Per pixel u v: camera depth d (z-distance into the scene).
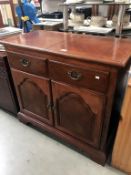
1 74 1.39
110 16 1.61
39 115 1.40
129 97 0.86
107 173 1.16
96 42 1.09
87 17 1.65
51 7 2.20
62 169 1.20
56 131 1.34
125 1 1.15
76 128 1.19
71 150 1.33
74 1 1.31
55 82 1.06
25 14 1.57
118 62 0.76
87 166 1.21
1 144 1.40
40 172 1.18
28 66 1.14
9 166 1.23
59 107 1.18
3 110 1.78
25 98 1.39
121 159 1.11
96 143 1.14
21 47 1.08
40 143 1.39
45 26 1.59
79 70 0.90
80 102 1.02
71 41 1.13
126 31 1.36
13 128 1.55
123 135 1.00
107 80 0.84
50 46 1.02
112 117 1.04
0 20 1.84
